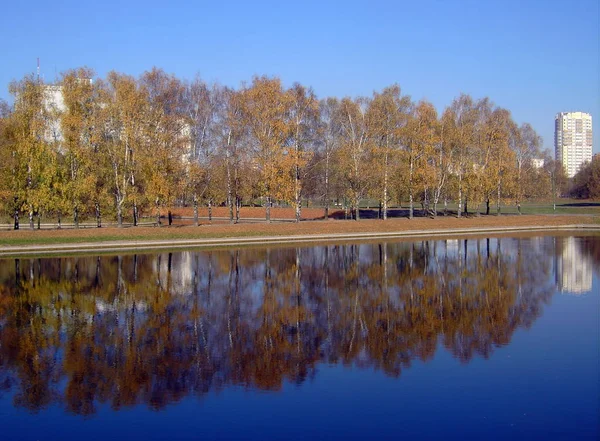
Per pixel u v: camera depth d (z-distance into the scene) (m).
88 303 30.72
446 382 18.48
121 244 56.78
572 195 155.25
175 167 60.34
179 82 62.09
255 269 42.31
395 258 48.19
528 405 16.59
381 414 16.09
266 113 62.78
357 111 71.69
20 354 21.67
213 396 17.52
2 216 67.44
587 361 20.42
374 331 24.69
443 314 27.83
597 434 14.77
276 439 14.69
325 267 43.22
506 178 83.88
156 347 22.47
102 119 58.75
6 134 57.44
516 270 41.38
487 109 82.50
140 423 15.69
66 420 15.94
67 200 58.72
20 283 36.66
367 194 77.50
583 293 32.84
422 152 74.88
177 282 36.94
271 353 21.61
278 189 65.12
